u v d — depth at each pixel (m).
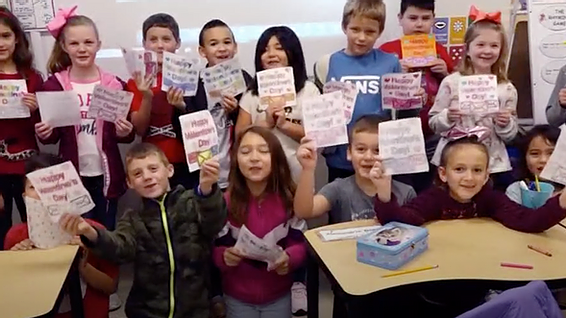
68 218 1.63
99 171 2.53
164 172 1.96
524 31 2.88
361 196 2.12
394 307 1.88
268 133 2.15
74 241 1.78
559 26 2.77
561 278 1.42
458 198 1.89
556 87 2.75
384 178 1.78
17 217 2.91
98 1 2.80
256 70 2.59
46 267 1.62
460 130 2.36
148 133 2.62
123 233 1.84
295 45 2.53
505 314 0.93
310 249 1.69
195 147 1.78
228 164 2.59
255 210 2.15
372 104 2.50
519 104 2.94
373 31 2.51
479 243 1.66
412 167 1.78
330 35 2.92
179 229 1.92
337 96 1.89
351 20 2.50
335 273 1.48
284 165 2.17
